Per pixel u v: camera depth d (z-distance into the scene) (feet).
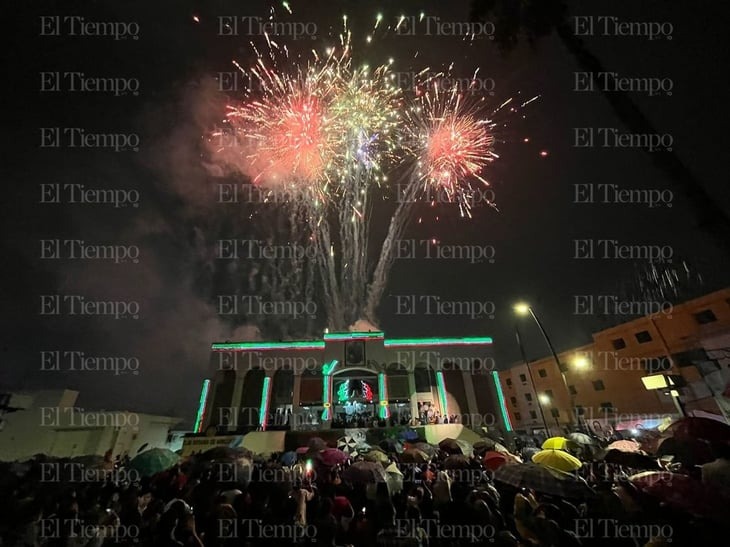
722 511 20.84
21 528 27.48
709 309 111.86
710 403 103.96
